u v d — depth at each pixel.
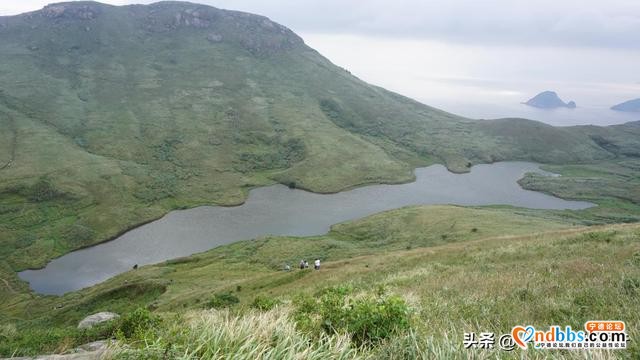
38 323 69.12
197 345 4.56
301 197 179.25
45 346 13.75
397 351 5.28
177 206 166.38
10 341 14.66
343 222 133.50
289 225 142.88
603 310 8.91
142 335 5.16
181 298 56.72
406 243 93.06
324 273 45.31
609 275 12.70
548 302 10.02
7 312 88.00
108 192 169.62
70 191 165.12
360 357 5.07
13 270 114.44
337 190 188.12
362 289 21.25
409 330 5.79
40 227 142.12
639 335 6.23
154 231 142.25
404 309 6.69
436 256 36.72
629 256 17.44
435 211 118.50
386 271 34.25
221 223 148.00
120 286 75.50
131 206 159.75
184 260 100.06
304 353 4.70
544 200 175.38
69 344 13.70
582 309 9.25
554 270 16.59
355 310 6.81
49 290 102.25
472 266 24.64
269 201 173.62
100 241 134.12
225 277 77.69
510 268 20.28
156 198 171.12
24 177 171.00
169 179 190.75
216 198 175.75
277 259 93.88
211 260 97.19
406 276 24.64
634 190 185.25
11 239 132.38
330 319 6.83
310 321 7.04
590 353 5.18
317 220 147.75
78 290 94.88
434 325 7.77
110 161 195.12
